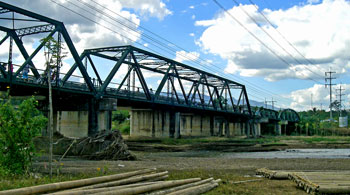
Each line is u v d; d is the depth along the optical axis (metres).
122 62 53.50
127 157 34.09
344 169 27.89
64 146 35.94
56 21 39.16
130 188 13.83
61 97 48.28
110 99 48.84
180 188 15.92
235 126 127.25
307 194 16.36
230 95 101.62
